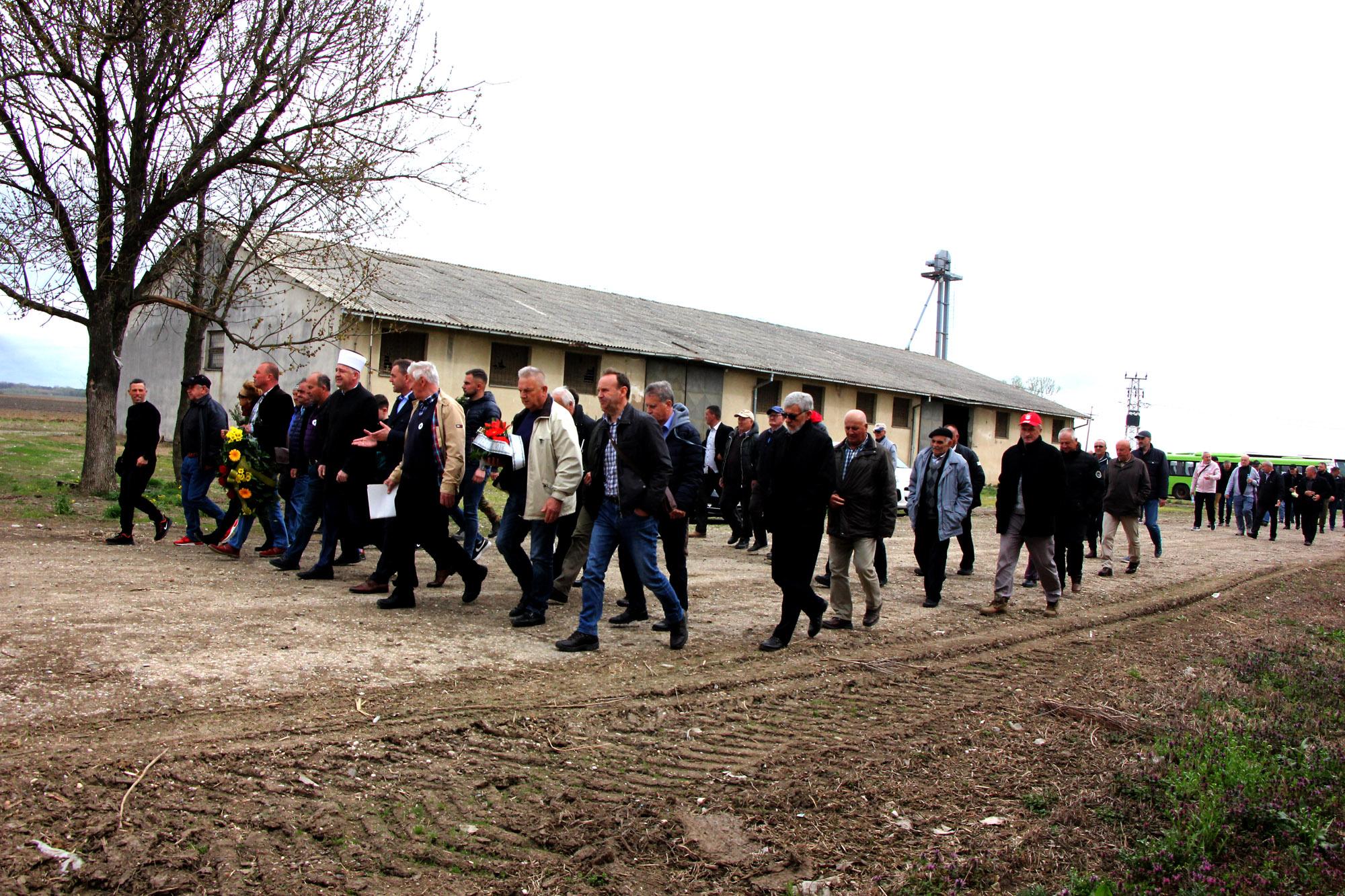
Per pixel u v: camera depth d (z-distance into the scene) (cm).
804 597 672
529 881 330
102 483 1269
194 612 645
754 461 1190
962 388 3856
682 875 343
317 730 439
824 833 384
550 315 2416
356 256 1477
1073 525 1030
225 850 329
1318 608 1099
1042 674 671
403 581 709
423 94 1302
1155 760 484
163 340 2450
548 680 553
